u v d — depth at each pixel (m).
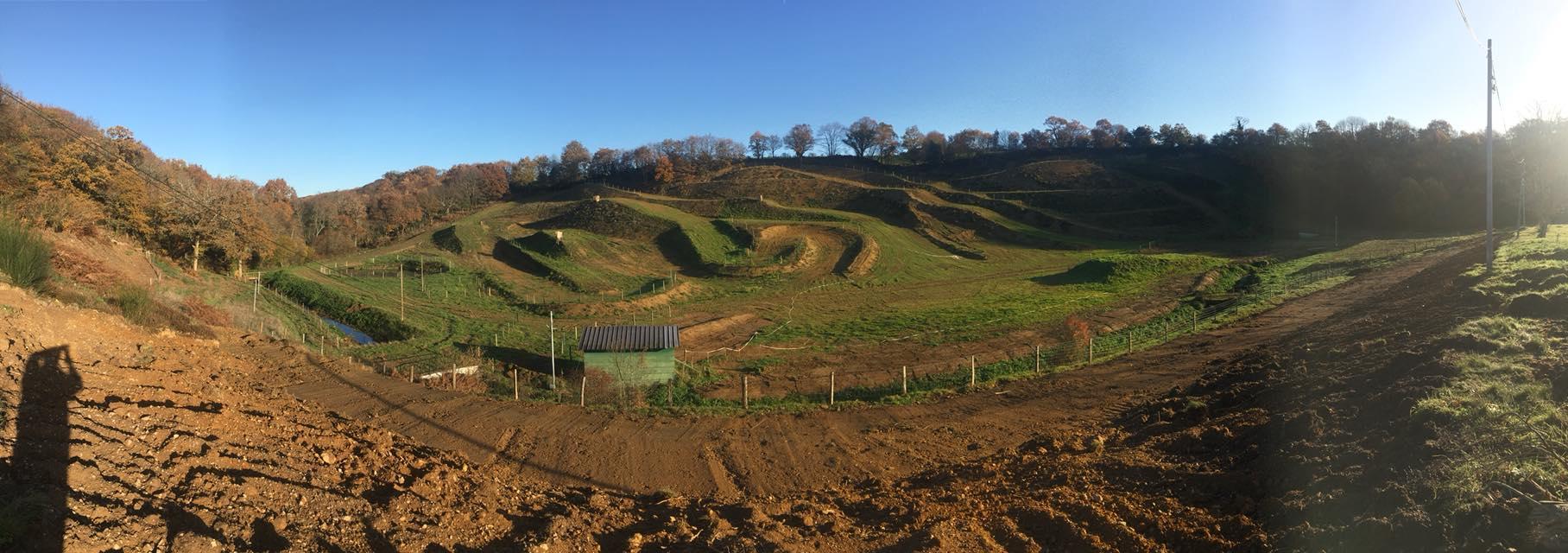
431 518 7.48
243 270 57.09
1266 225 88.06
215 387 11.68
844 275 67.06
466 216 111.38
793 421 17.45
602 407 19.12
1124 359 24.14
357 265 68.19
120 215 42.53
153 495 6.16
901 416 17.83
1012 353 31.73
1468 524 6.47
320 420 11.84
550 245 75.75
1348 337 17.97
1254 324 27.75
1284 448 10.05
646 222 88.88
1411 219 81.50
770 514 9.77
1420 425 9.00
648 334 28.31
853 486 12.45
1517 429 8.02
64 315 12.34
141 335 15.05
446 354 31.42
